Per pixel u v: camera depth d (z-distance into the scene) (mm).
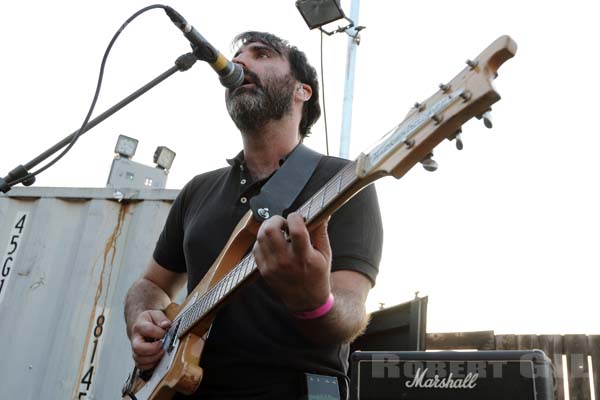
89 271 3900
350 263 1726
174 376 1669
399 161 1269
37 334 3826
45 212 4176
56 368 3631
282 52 2318
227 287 1608
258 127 2162
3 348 3801
